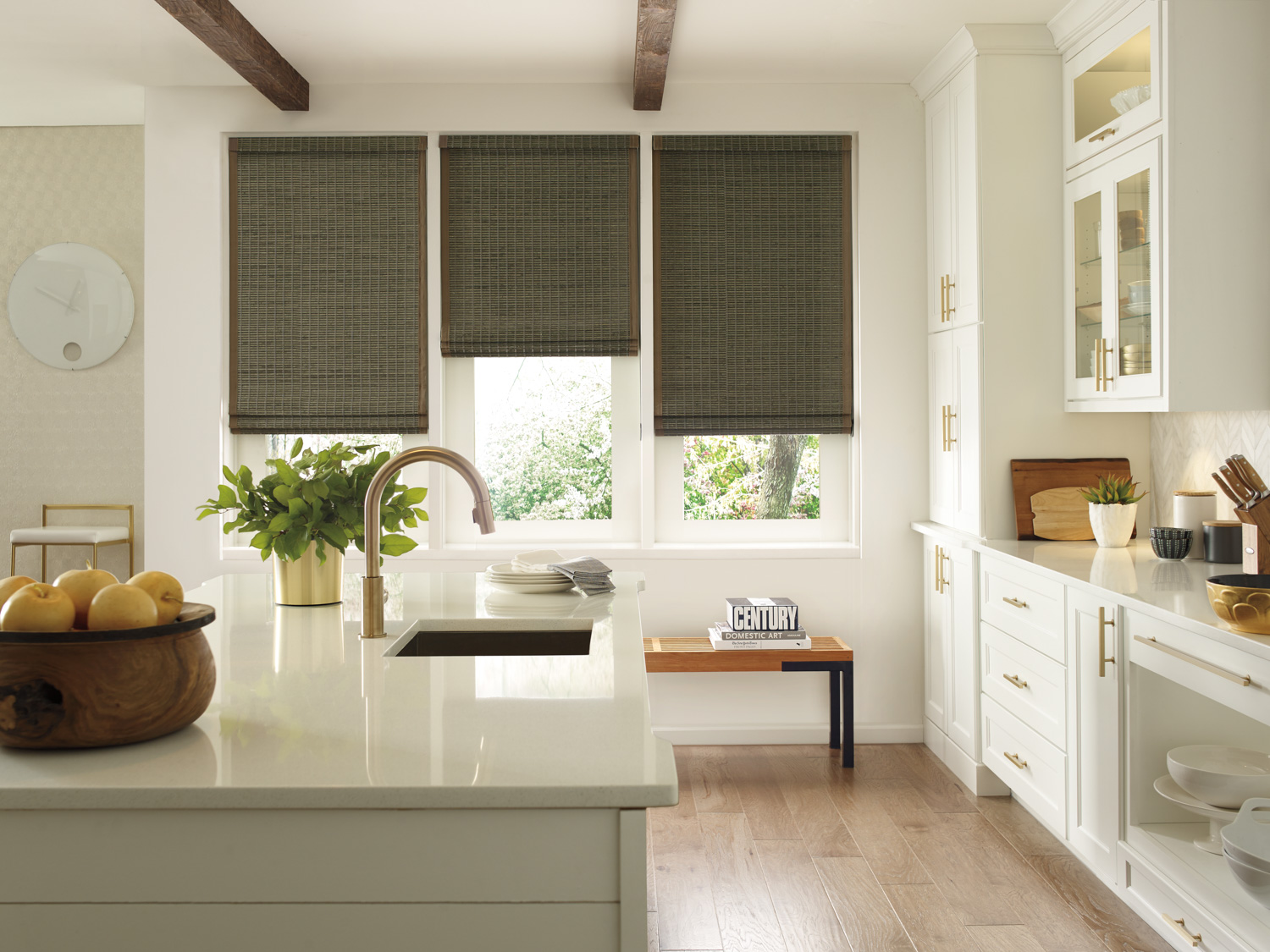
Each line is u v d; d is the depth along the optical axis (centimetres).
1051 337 347
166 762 110
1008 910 253
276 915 103
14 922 102
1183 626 206
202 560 400
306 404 405
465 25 342
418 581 262
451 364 416
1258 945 187
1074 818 269
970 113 350
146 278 398
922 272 399
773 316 407
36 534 434
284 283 403
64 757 111
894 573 403
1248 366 279
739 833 307
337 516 217
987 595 332
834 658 367
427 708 133
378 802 101
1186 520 299
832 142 403
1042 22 337
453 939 103
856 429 407
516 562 264
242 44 331
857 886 268
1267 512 236
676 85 398
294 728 124
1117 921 247
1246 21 275
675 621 404
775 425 407
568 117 398
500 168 402
